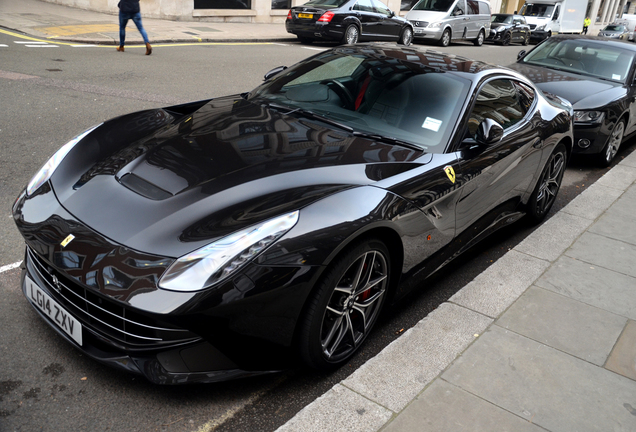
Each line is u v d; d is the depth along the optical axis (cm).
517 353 277
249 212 225
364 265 256
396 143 305
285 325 221
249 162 263
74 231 226
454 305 316
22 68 845
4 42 1060
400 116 324
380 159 282
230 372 224
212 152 271
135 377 241
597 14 4803
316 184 248
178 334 212
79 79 810
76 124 592
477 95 344
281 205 230
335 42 1692
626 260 400
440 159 302
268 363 234
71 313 231
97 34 1260
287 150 278
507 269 368
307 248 219
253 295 208
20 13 1407
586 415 240
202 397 235
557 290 346
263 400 239
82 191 247
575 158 711
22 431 207
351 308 258
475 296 329
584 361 277
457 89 340
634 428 235
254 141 286
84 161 274
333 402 230
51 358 247
